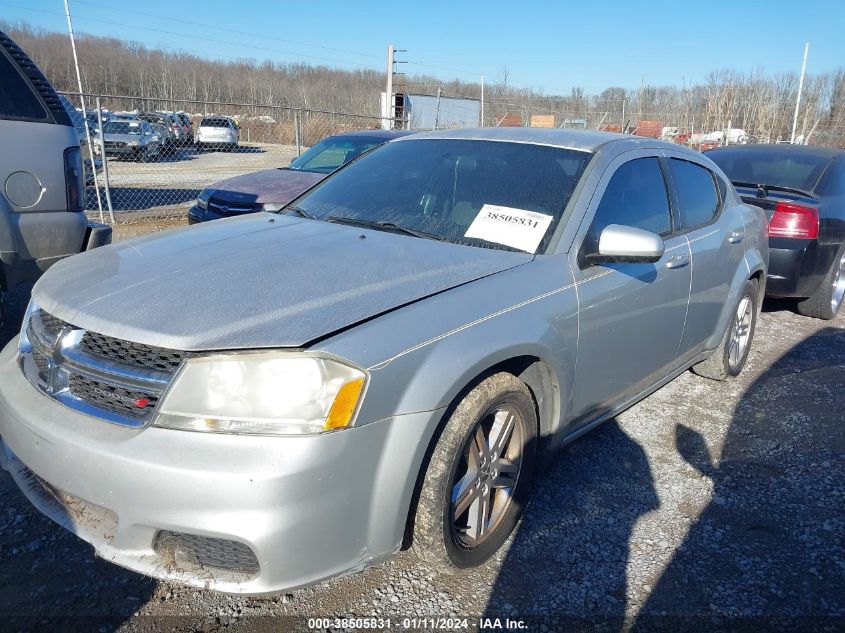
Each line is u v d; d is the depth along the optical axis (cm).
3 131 371
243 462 182
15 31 3412
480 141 340
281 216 321
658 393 431
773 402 423
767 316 631
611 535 278
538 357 248
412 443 203
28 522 269
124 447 188
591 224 286
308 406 188
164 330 196
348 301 213
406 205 309
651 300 316
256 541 182
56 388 212
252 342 190
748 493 316
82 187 414
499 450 250
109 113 2211
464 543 243
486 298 235
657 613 235
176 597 232
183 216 1089
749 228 429
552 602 238
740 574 257
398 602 234
